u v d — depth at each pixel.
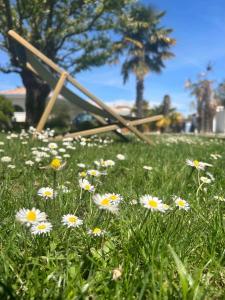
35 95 2.53
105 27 2.55
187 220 0.34
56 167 0.36
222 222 0.34
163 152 0.98
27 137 1.11
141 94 5.70
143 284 0.22
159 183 0.52
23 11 2.23
